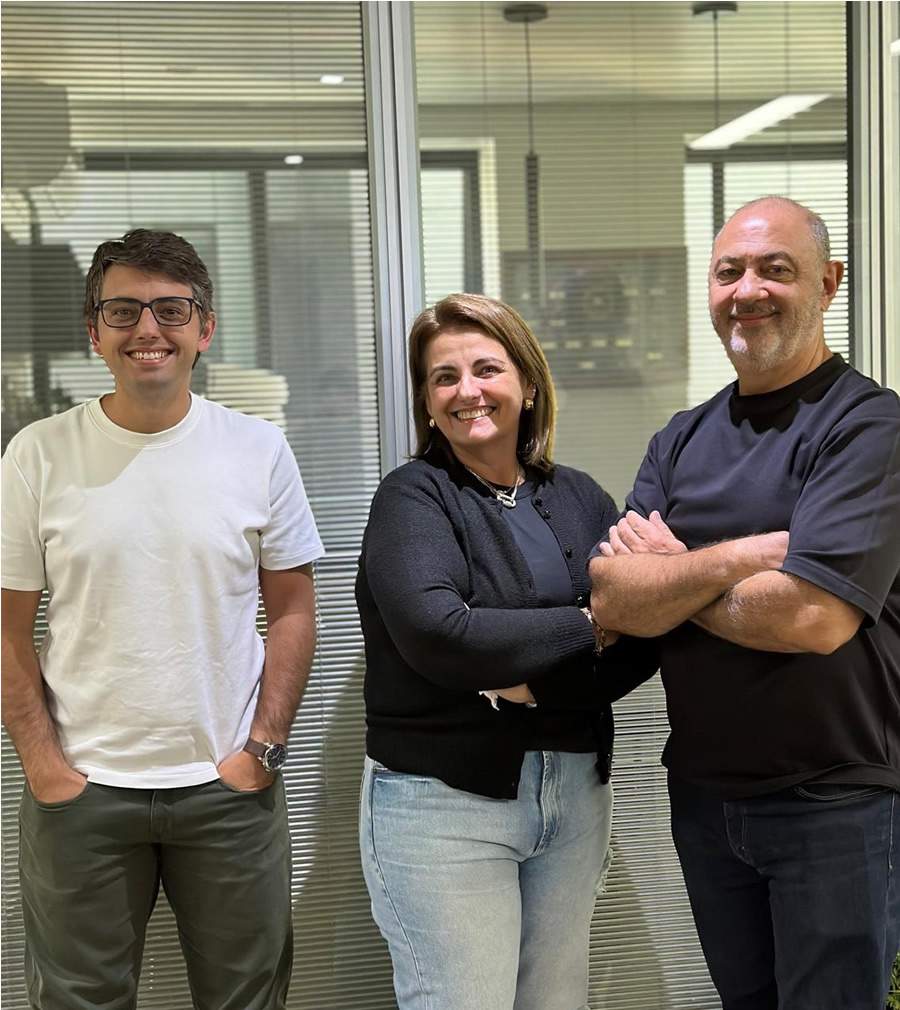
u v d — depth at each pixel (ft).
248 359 7.11
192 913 5.81
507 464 5.82
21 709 5.56
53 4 6.76
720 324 5.58
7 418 6.82
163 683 5.56
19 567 5.59
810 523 4.93
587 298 7.41
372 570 5.36
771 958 5.76
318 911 7.32
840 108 7.60
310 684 7.27
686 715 5.54
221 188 7.02
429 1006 5.41
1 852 6.87
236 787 5.71
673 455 5.93
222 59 6.97
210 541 5.61
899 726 5.33
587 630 5.35
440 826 5.34
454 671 5.09
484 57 7.25
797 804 5.18
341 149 7.12
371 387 7.23
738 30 7.45
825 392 5.37
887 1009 6.73
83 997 5.60
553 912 5.69
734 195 7.52
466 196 7.29
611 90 7.37
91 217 6.88
